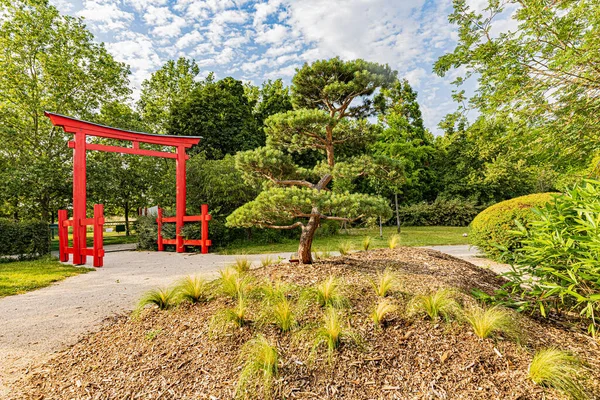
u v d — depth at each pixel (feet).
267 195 12.53
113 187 43.73
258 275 12.74
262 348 7.37
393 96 69.97
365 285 10.85
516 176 64.95
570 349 8.25
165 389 6.96
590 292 9.44
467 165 72.18
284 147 16.94
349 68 15.56
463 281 12.24
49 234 31.71
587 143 14.61
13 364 8.88
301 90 16.74
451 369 6.95
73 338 10.69
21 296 16.10
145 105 66.33
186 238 34.73
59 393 7.28
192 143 35.40
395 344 7.71
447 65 16.19
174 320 9.88
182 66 68.69
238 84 62.75
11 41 40.50
